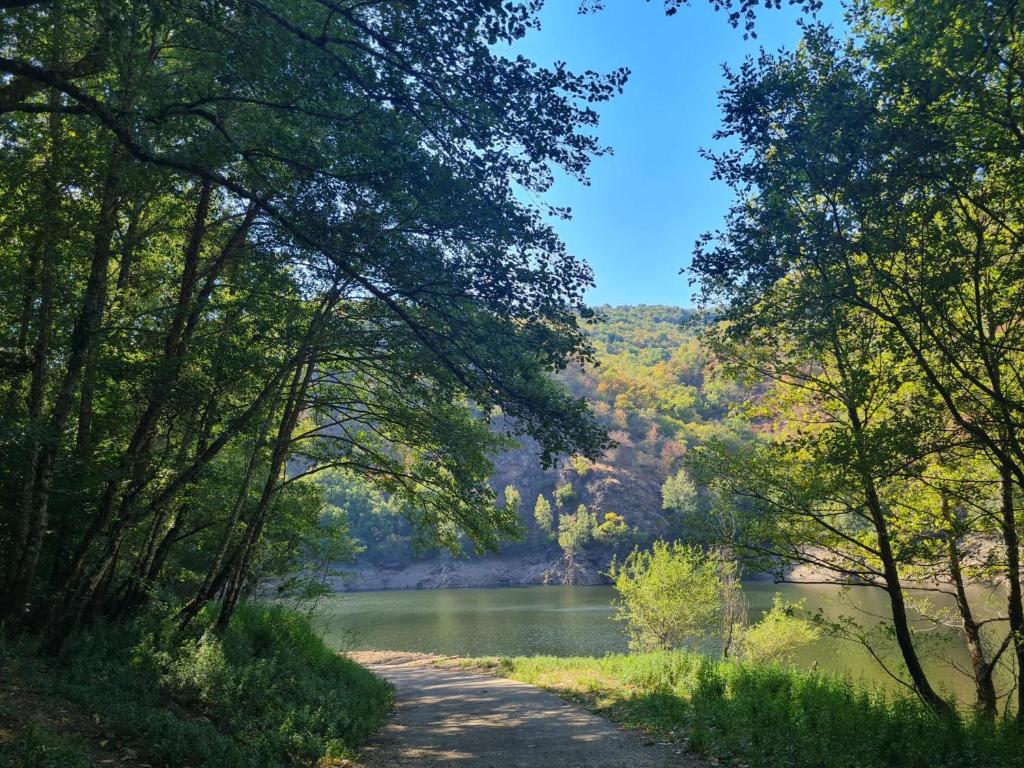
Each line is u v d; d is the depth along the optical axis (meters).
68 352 10.11
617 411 137.75
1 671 6.74
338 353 11.84
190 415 10.66
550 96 6.68
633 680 14.50
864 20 8.76
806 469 10.71
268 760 6.45
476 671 20.47
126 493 9.62
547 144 6.96
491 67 6.46
